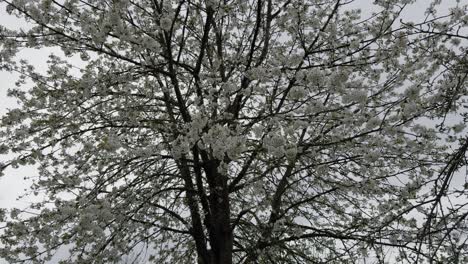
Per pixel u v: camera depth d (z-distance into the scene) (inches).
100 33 204.2
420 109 184.5
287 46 290.8
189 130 205.8
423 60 212.2
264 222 262.4
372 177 263.9
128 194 238.7
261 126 199.6
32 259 219.6
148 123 242.2
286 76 212.2
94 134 261.3
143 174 260.4
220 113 235.0
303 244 306.8
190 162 268.8
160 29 231.5
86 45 220.1
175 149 193.9
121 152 245.3
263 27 286.5
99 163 237.1
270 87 230.5
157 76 269.9
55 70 261.9
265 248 261.6
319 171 249.4
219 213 258.7
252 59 273.0
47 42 232.2
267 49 280.4
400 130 201.6
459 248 139.9
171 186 272.5
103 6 241.4
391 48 234.4
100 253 233.9
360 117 207.3
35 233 212.8
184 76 268.7
